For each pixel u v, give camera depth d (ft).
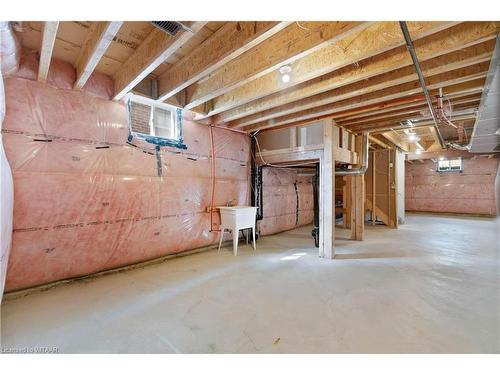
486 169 28.78
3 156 5.73
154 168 11.04
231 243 14.87
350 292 8.14
